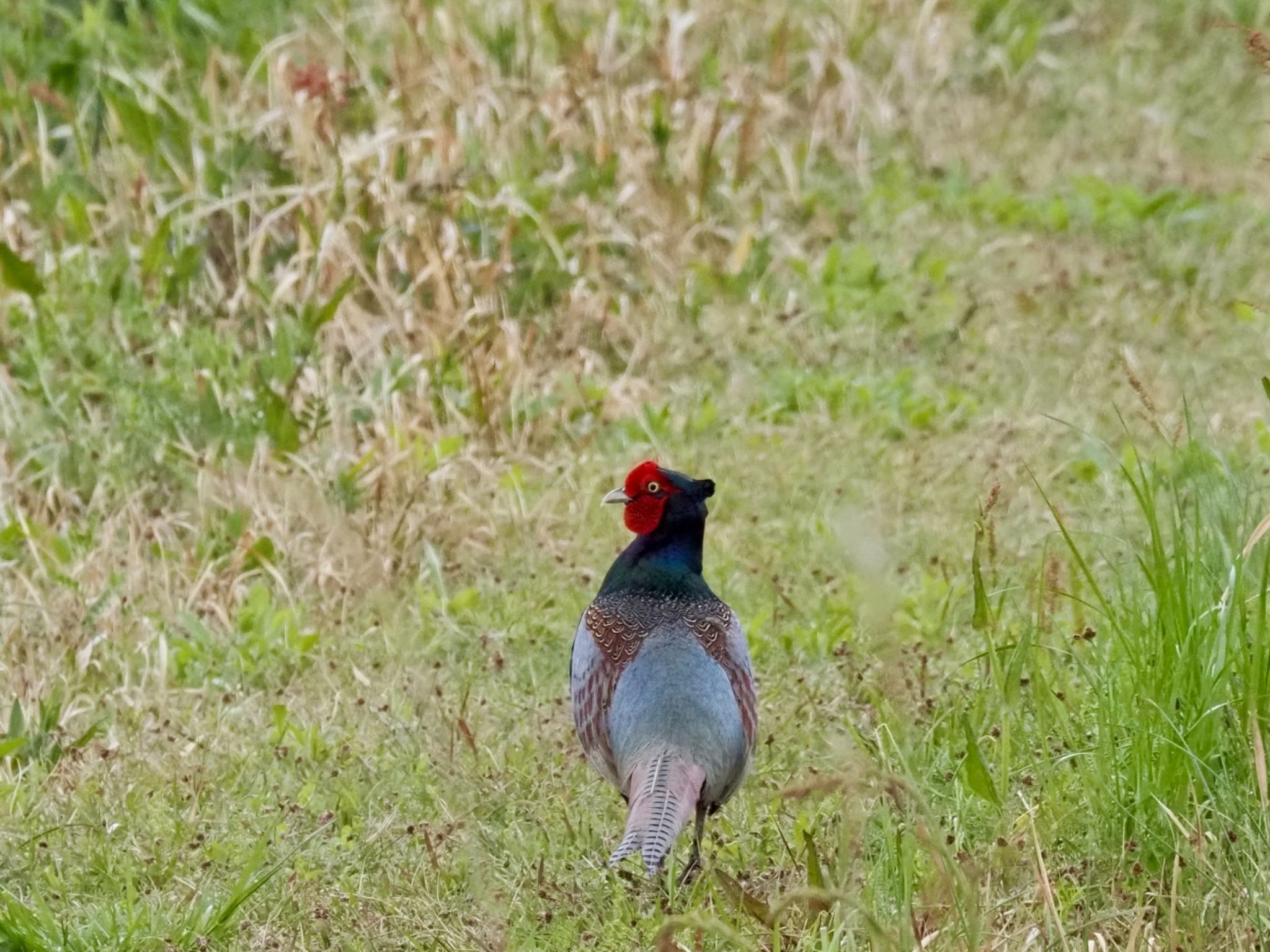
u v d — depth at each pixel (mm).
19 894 8344
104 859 8375
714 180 16391
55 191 14781
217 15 17844
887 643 8875
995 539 11273
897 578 11172
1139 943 7410
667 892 8141
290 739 9609
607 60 17047
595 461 12797
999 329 14562
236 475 12203
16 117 15430
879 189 16500
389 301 13875
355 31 17812
